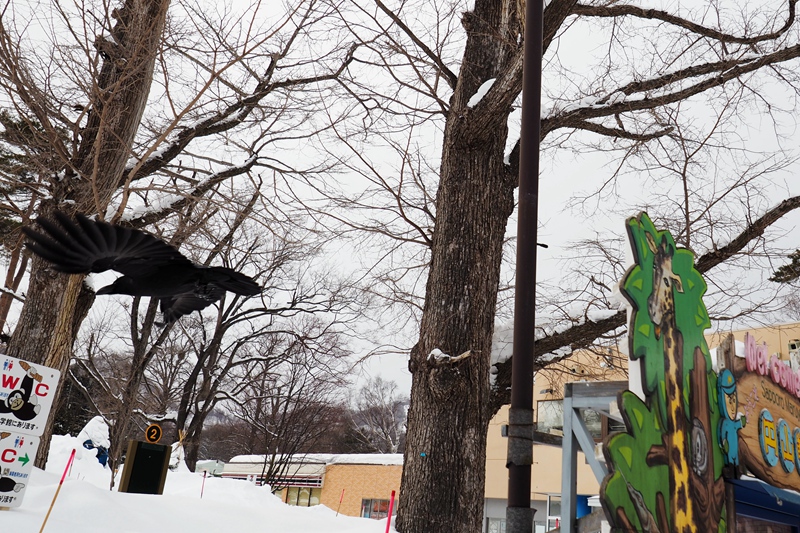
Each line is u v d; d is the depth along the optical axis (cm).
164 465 1135
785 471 928
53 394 791
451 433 886
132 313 2120
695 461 732
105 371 3256
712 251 1192
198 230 1492
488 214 986
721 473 786
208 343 2908
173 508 917
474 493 875
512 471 522
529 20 634
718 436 797
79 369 3127
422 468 880
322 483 3281
